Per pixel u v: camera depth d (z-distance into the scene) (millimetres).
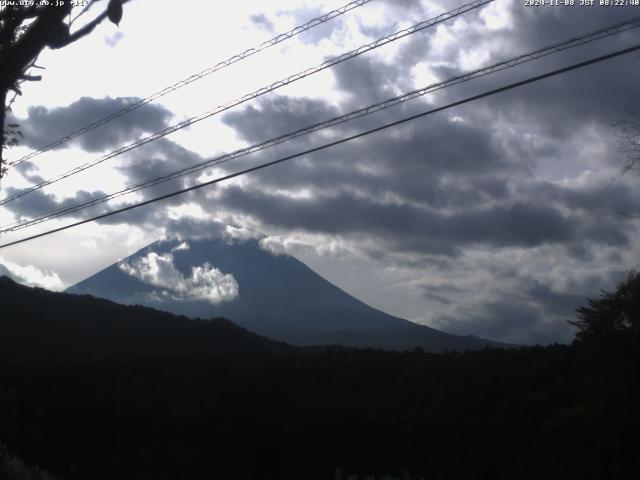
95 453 48156
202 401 50250
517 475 38625
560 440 36656
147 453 48000
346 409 47875
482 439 42688
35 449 44625
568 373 45344
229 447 47188
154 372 56469
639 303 36188
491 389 46781
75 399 53094
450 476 41656
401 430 45312
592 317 38125
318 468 42188
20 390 51938
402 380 51625
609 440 34688
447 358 54594
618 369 36031
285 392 51750
